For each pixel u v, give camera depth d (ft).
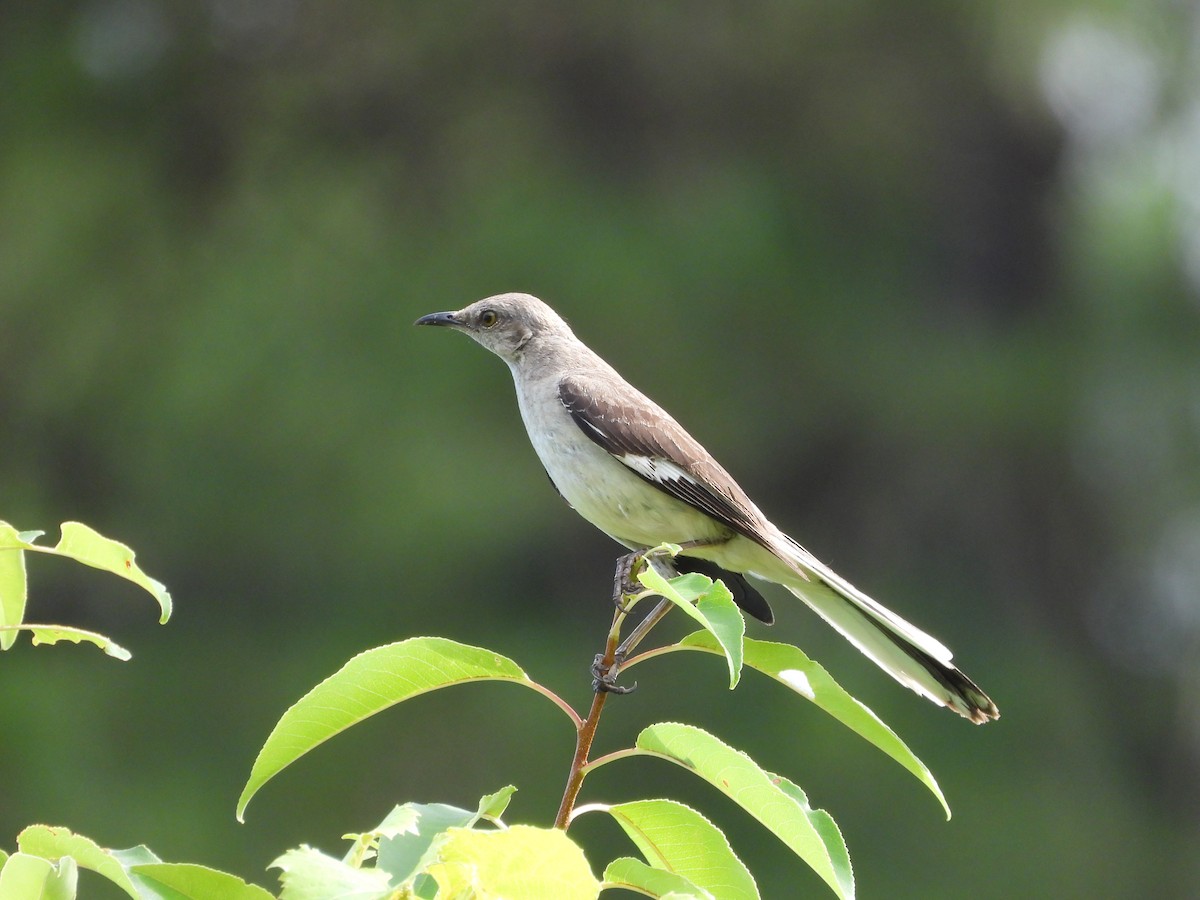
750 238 52.42
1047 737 53.11
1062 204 60.34
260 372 47.50
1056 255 59.31
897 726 46.68
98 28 52.29
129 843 39.78
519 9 52.95
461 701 43.42
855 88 54.85
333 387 47.29
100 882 36.17
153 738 42.88
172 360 48.29
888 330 54.13
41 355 48.55
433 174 53.01
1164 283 58.34
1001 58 54.19
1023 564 56.65
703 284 51.26
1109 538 57.16
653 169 54.19
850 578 54.39
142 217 50.39
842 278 54.34
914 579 55.21
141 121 51.55
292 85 53.16
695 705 44.68
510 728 43.27
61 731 41.42
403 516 45.73
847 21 53.31
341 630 45.27
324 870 9.07
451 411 47.34
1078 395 56.24
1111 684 57.98
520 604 47.55
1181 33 57.82
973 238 57.82
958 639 54.85
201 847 40.22
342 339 48.29
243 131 52.54
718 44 53.42
